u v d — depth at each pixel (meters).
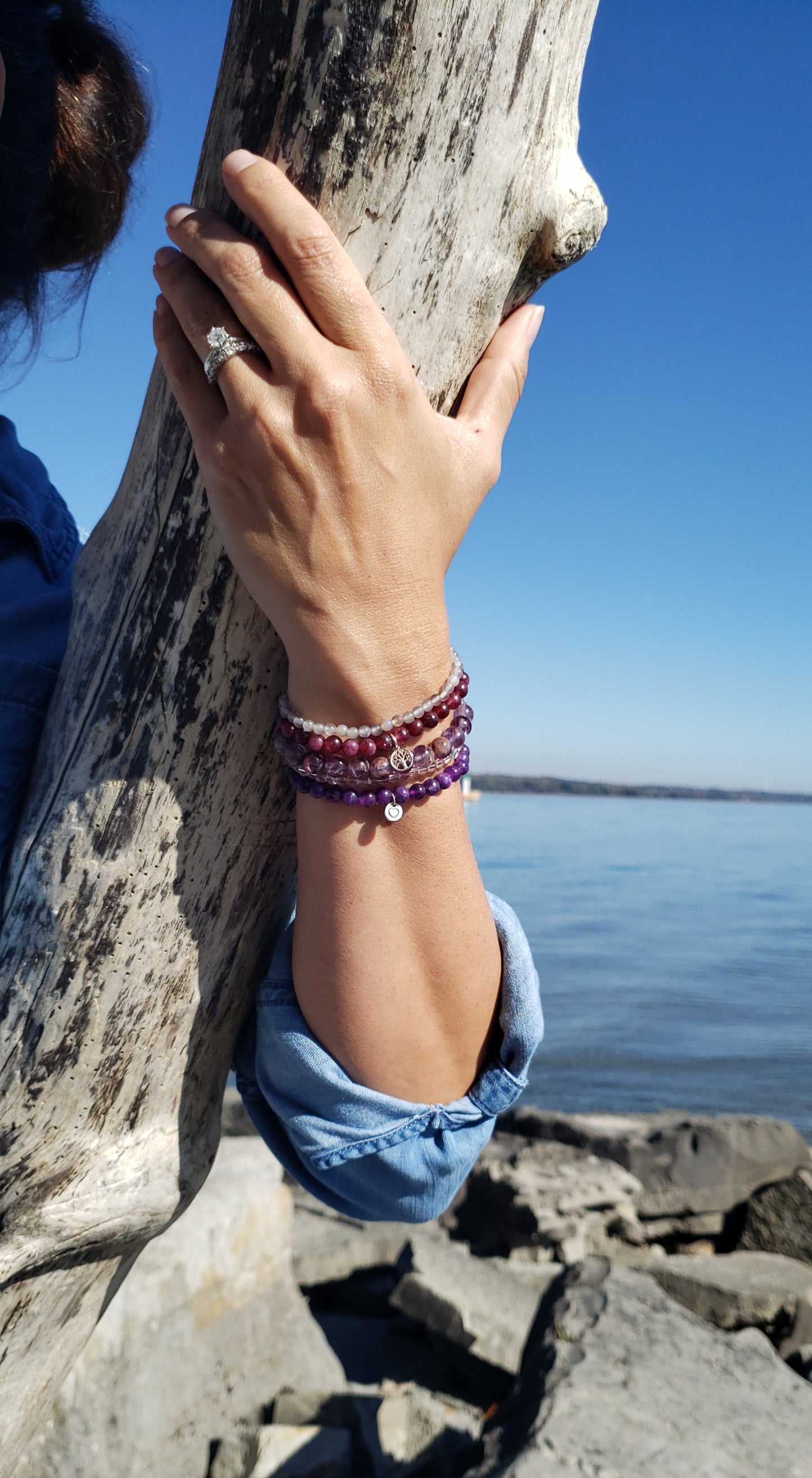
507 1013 0.91
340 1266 4.38
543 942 33.94
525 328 0.87
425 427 0.73
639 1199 5.23
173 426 0.80
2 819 0.86
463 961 0.85
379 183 0.73
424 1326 3.94
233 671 0.83
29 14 0.87
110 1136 0.90
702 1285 4.38
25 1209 0.86
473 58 0.72
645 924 40.56
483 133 0.75
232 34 0.76
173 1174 0.93
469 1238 5.08
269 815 0.89
